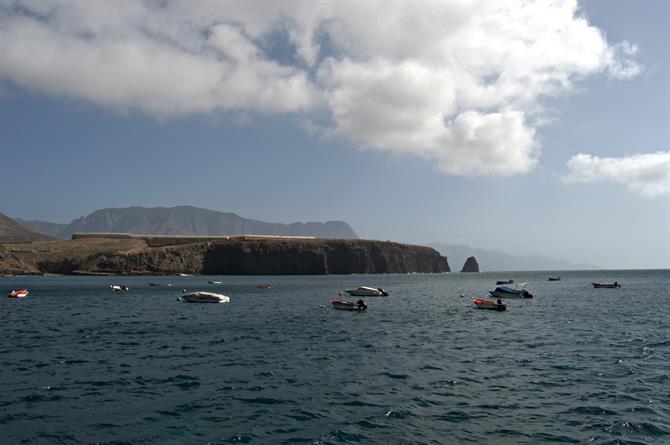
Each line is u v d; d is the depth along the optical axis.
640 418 16.34
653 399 18.55
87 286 127.00
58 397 18.88
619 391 19.70
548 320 46.28
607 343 31.86
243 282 155.75
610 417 16.47
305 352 28.86
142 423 15.90
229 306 63.59
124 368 24.23
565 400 18.47
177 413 16.92
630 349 29.50
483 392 19.66
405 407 17.62
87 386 20.59
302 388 20.30
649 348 29.77
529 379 21.86
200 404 17.97
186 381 21.50
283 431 15.18
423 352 28.84
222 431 15.17
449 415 16.73
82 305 65.06
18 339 34.09
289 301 72.81
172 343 32.28
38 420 16.19
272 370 23.83
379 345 31.53
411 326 41.97
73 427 15.52
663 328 39.38
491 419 16.34
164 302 70.38
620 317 48.56
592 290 105.94
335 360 26.39
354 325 42.69
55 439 14.51
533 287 124.00
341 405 17.88
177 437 14.66
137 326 41.75
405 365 25.05
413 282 164.88
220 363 25.52
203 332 37.84
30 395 19.17
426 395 19.22
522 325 42.44
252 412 17.05
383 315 51.91
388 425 15.74
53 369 23.98
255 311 56.31
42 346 31.00
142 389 20.09
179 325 42.53
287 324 43.41
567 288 117.00
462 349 29.91
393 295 90.06
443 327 41.22
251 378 22.11
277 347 30.69
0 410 17.25
